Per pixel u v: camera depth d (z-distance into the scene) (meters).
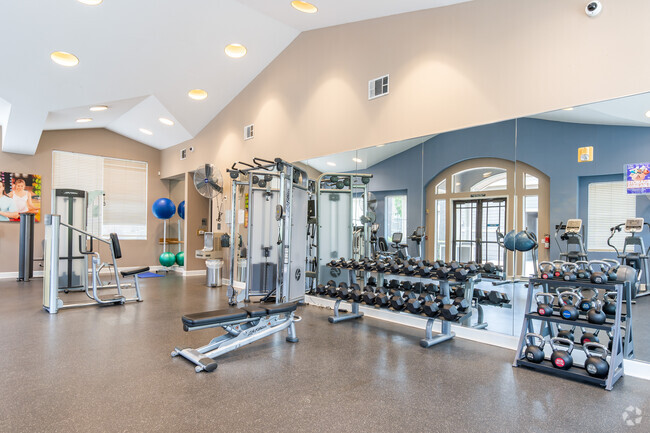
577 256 2.73
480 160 3.20
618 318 2.30
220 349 2.70
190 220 7.41
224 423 1.78
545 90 2.85
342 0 3.64
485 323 3.16
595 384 2.29
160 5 3.84
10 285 5.90
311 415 1.87
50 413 1.86
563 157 2.78
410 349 2.95
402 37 3.77
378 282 3.95
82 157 7.37
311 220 4.71
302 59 4.84
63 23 3.79
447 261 3.40
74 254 5.64
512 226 3.02
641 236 2.47
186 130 6.84
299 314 4.19
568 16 2.74
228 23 4.32
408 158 3.69
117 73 4.81
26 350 2.83
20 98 4.84
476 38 3.23
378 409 1.94
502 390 2.19
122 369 2.47
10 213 6.69
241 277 5.97
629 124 2.50
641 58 2.45
